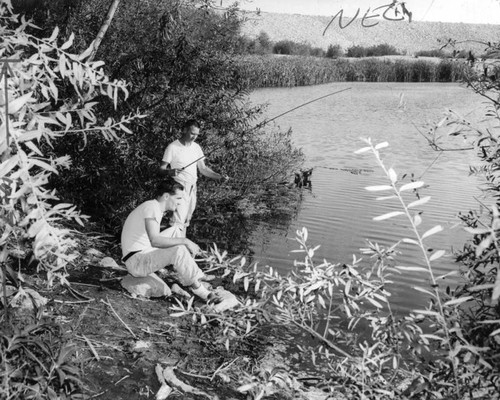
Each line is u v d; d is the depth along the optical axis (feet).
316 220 30.01
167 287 17.63
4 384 9.07
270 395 13.12
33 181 8.26
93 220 25.93
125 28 28.63
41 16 28.63
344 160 48.06
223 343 15.26
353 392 12.44
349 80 167.12
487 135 11.34
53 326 10.43
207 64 28.53
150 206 17.29
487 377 9.64
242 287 19.99
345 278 13.97
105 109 27.27
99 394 11.96
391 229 28.35
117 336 14.62
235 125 31.12
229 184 32.24
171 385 12.74
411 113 85.30
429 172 43.06
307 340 16.16
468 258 10.87
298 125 71.00
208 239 26.53
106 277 18.31
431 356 13.85
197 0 29.96
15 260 14.80
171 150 22.02
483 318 9.72
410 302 19.25
